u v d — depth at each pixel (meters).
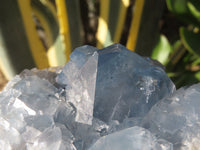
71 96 0.13
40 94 0.12
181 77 0.36
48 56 0.30
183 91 0.13
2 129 0.12
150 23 0.28
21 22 0.24
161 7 0.28
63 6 0.26
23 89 0.13
